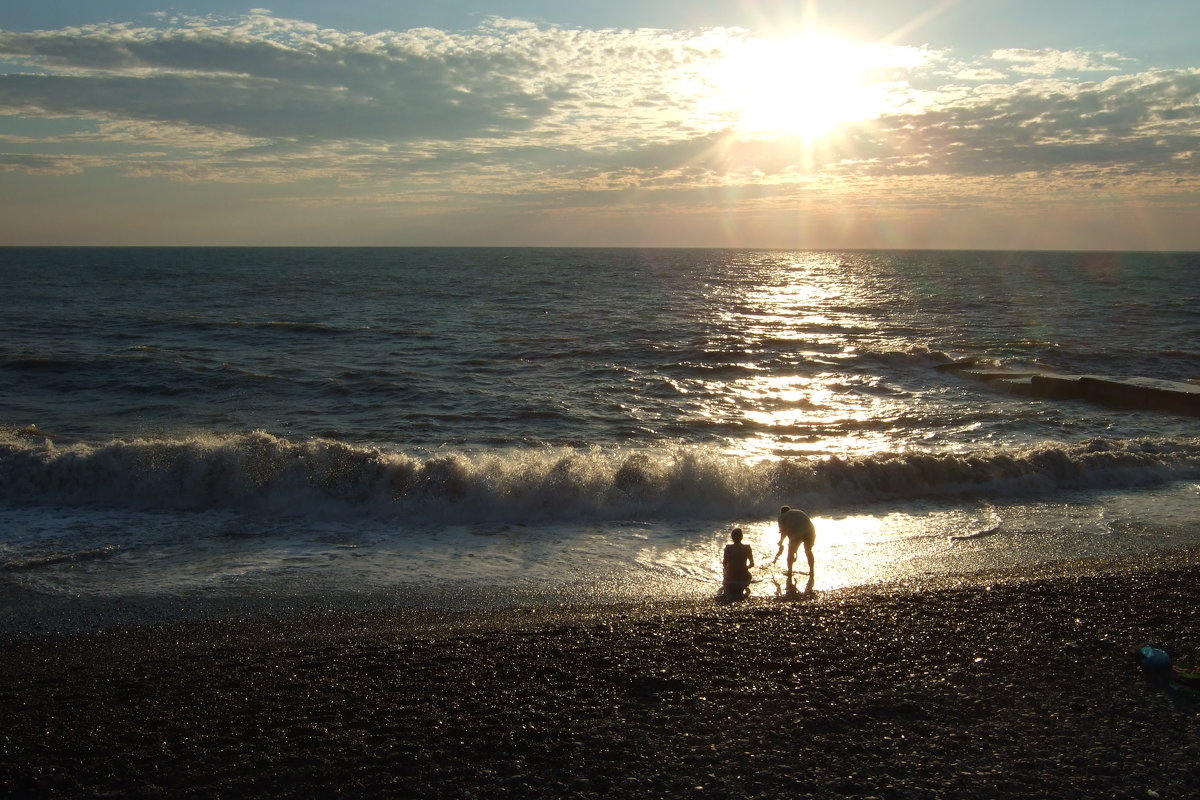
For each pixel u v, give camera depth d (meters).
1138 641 6.86
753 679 6.18
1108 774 4.86
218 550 10.12
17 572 9.20
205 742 5.31
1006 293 67.44
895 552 10.26
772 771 4.92
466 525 11.33
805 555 10.09
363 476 12.04
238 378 23.80
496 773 4.93
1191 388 21.81
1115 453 14.36
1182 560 9.65
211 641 7.32
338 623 7.82
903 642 6.87
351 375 24.86
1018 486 13.41
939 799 4.62
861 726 5.46
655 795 4.70
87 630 7.61
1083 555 10.03
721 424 19.23
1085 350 32.03
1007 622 7.30
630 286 72.75
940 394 23.73
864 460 13.12
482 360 28.81
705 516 11.86
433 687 6.11
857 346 33.50
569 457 13.06
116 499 11.99
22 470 12.11
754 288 72.31
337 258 155.75
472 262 133.00
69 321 38.38
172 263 120.25
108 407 20.41
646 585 9.05
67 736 5.39
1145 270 119.25
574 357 29.91
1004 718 5.55
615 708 5.74
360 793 4.74
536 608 8.27
